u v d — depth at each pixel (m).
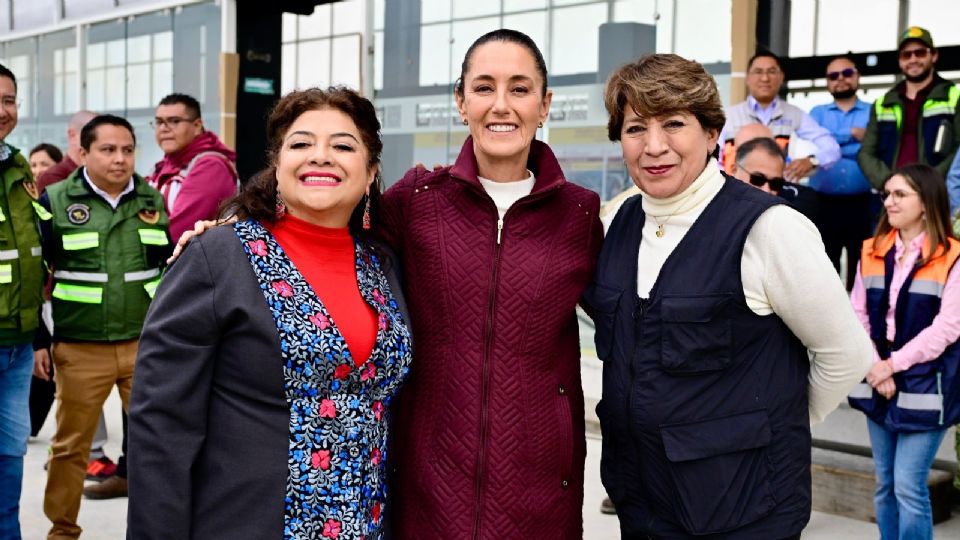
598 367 6.09
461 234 2.38
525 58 2.36
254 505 2.03
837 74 5.79
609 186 6.36
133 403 2.05
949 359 3.73
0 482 3.60
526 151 2.44
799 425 2.24
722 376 2.19
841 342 2.20
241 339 2.04
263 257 2.10
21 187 3.66
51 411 6.76
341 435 2.09
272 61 8.60
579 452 2.45
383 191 2.53
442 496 2.30
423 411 2.36
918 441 3.76
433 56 7.31
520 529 2.31
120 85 9.78
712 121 2.24
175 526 2.02
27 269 3.63
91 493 4.86
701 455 2.15
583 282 2.43
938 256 3.76
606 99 2.34
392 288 2.34
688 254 2.23
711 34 5.98
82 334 4.10
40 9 10.87
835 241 5.89
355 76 8.20
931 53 5.25
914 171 3.82
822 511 4.70
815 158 5.47
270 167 2.23
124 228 4.21
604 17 6.38
